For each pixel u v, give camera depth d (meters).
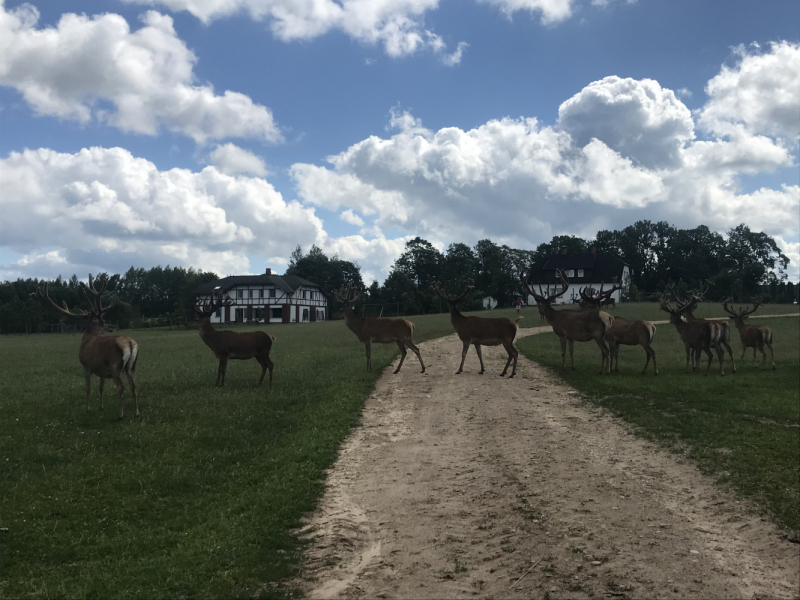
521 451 10.46
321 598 5.77
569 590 5.82
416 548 6.84
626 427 12.11
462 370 19.55
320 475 9.39
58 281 95.50
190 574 6.21
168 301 114.12
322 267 107.50
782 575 6.23
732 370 19.25
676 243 107.88
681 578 6.09
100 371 12.56
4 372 20.41
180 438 11.14
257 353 16.53
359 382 16.70
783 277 104.38
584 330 18.77
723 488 8.65
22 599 5.78
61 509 7.99
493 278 94.06
